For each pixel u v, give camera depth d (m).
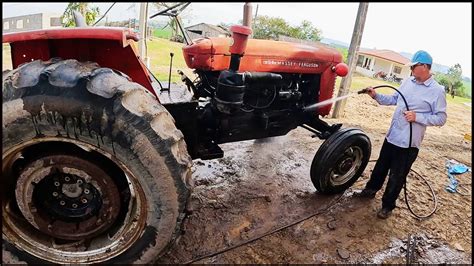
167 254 2.43
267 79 2.87
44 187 2.00
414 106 2.83
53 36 1.88
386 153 3.14
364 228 2.94
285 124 3.38
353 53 5.84
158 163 1.84
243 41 2.34
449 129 6.71
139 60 2.35
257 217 2.94
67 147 1.94
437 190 3.74
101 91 1.72
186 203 2.02
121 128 1.75
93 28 1.93
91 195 2.03
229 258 2.46
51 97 1.68
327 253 2.61
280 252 2.57
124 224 2.06
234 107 2.52
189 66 2.66
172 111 2.51
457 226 3.14
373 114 6.91
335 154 3.05
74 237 2.05
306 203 3.22
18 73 1.74
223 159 3.98
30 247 2.03
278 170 3.85
